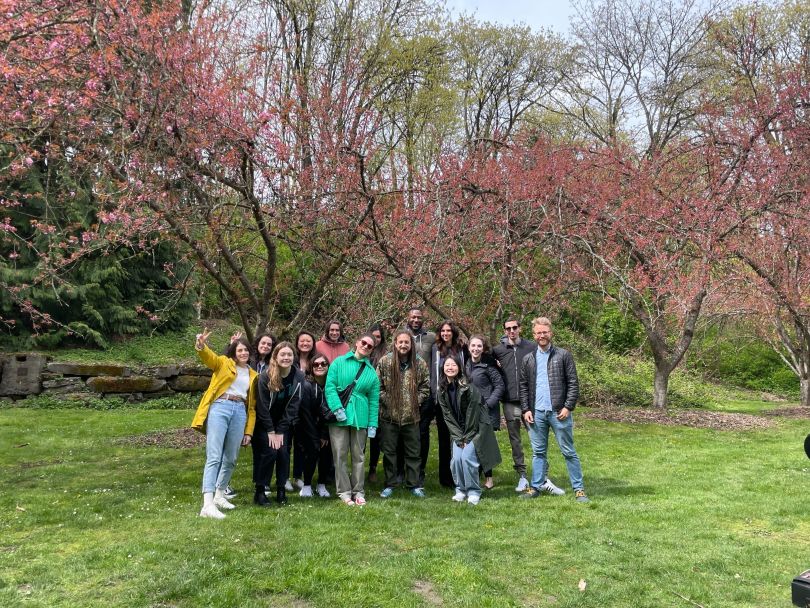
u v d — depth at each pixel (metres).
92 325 13.67
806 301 11.94
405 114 15.84
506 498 5.62
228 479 5.10
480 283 9.60
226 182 6.94
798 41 13.87
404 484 6.15
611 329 16.78
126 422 10.11
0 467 6.89
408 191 8.50
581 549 4.14
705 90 13.97
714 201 10.52
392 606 3.23
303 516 4.78
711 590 3.52
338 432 5.32
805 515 5.04
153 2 6.81
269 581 3.46
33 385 11.91
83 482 6.05
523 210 9.27
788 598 3.44
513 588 3.53
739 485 6.13
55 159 7.16
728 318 17.00
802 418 11.83
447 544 4.23
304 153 8.16
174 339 14.63
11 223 12.14
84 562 3.69
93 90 6.18
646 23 18.23
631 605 3.33
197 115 6.76
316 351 6.04
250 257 9.62
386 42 14.52
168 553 3.83
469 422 5.52
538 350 5.78
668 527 4.70
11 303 12.52
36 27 5.61
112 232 6.72
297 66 11.22
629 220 10.10
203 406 4.97
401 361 5.84
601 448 8.21
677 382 15.15
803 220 10.30
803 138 10.45
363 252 8.31
